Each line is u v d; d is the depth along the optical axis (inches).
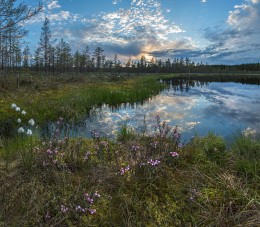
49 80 975.0
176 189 140.5
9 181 141.8
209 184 144.9
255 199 123.8
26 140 232.4
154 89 1028.5
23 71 1320.1
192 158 185.9
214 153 196.4
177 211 121.9
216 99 738.8
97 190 137.3
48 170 151.8
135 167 156.0
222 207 122.0
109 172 158.2
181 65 4849.9
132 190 138.6
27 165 159.6
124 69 4045.3
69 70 3080.7
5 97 509.7
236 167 168.7
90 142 233.0
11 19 394.3
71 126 372.5
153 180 145.3
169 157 174.6
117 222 114.2
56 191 131.7
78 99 570.3
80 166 167.2
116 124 386.3
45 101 519.8
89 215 117.1
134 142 226.4
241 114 479.8
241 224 108.3
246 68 4909.0
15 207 116.4
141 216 117.1
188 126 371.6
